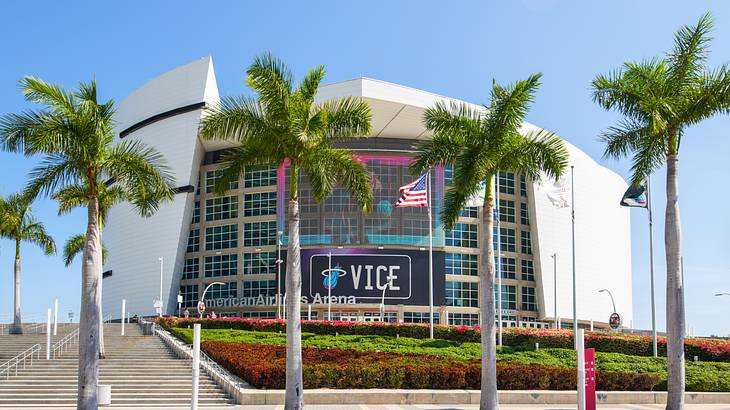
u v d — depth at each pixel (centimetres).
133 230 10862
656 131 2766
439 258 9481
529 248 10488
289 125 2658
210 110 2748
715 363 4800
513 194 10494
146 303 10275
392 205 9600
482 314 2784
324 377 3309
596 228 11481
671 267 2797
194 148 10319
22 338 5166
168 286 10138
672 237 2812
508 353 5066
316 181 2773
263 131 2678
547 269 10375
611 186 12225
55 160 2617
